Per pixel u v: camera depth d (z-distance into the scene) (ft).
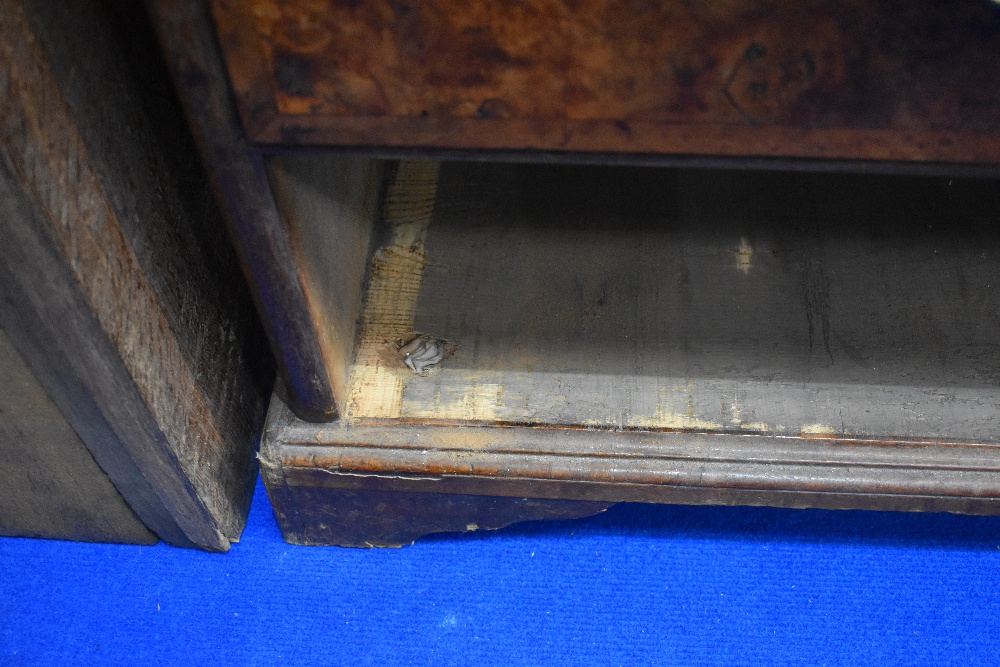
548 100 3.02
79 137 3.31
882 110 2.96
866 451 4.25
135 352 3.76
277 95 3.07
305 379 4.17
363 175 4.97
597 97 3.00
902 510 4.33
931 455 4.24
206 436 4.49
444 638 4.59
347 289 4.56
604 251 4.96
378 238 5.03
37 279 3.31
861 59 2.85
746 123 3.03
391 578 4.78
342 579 4.78
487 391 4.45
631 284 4.83
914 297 4.74
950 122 2.97
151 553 4.89
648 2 2.76
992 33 2.75
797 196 5.16
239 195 3.40
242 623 4.65
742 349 4.58
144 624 4.65
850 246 4.95
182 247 4.15
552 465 4.25
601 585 4.74
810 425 4.33
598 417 4.35
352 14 2.84
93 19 3.37
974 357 4.53
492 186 5.24
